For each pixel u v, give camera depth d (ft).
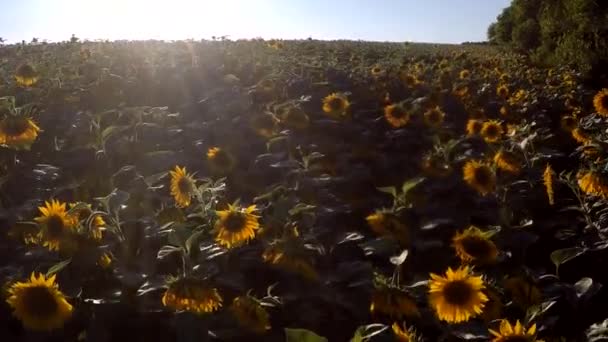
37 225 13.09
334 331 12.71
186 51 50.19
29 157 23.97
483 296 9.73
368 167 25.45
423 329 12.60
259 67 42.22
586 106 39.24
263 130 22.59
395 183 24.49
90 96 32.76
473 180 17.67
